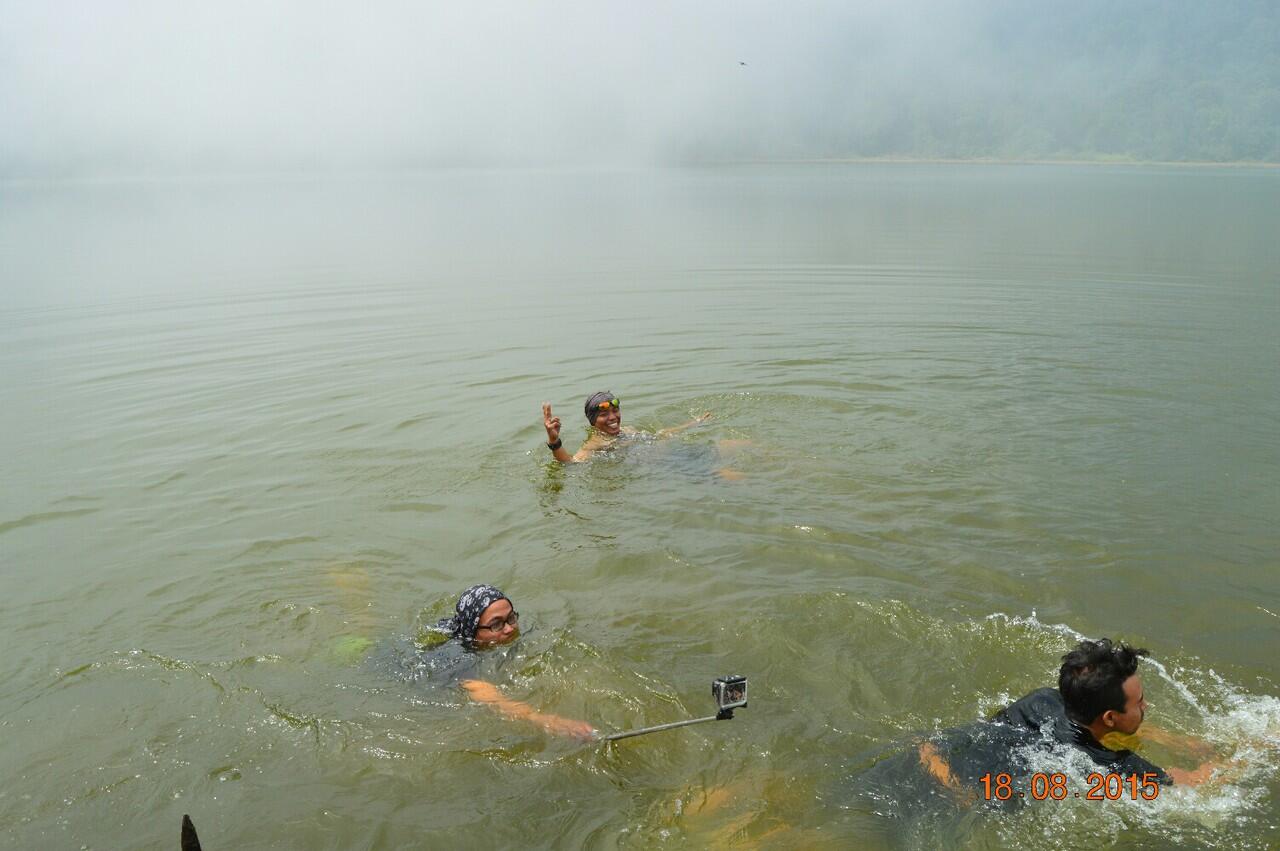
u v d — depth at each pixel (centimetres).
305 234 2988
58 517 817
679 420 1020
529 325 1495
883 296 1656
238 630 625
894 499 794
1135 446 901
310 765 485
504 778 472
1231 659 552
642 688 539
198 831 440
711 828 432
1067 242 2419
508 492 848
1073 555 685
